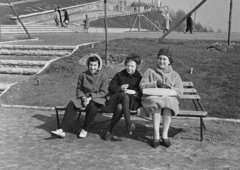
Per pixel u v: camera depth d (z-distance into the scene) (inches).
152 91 196.4
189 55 389.1
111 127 206.2
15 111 278.7
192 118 256.5
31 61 411.2
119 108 202.4
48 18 1624.0
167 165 164.6
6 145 193.9
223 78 317.7
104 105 213.3
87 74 221.0
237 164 166.9
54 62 390.3
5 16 1421.0
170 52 210.1
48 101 296.0
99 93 215.9
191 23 986.1
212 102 279.0
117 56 386.9
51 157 174.9
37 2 2100.1
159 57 209.0
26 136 211.8
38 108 283.3
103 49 427.5
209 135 214.4
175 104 194.4
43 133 218.8
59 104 289.1
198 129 228.2
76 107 209.3
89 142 200.8
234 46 428.1
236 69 335.6
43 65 405.4
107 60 367.6
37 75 364.8
